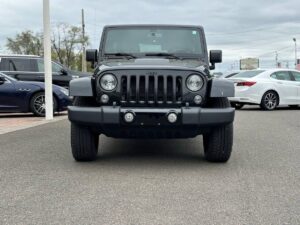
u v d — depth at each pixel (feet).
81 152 21.94
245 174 20.01
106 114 20.15
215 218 14.19
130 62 22.36
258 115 48.75
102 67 21.29
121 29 26.17
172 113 20.01
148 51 25.45
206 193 16.96
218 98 21.34
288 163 22.39
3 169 20.99
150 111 20.04
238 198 16.31
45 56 42.83
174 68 20.54
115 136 21.24
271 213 14.66
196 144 28.37
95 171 20.58
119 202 15.84
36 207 15.29
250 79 55.72
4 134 32.65
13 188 17.66
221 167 21.45
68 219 14.10
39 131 34.30
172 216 14.38
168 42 25.71
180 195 16.70
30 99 45.68
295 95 57.82
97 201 15.96
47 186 17.95
